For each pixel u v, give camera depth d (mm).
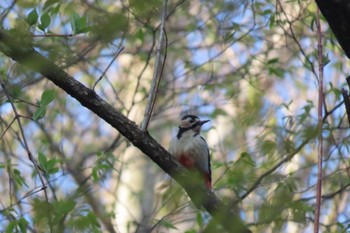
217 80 15711
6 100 10453
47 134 15984
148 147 8547
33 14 8680
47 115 16359
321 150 8398
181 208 12250
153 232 12578
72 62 10594
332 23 7363
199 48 15711
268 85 17688
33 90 15766
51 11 12188
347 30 7301
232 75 15711
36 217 10430
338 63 14844
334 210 14844
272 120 13117
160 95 16609
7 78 10312
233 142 16719
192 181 8797
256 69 16938
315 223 7859
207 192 8898
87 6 12664
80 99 8289
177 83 17375
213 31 15602
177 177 8766
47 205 8727
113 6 12711
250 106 13172
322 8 7340
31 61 8031
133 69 17938
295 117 12617
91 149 17922
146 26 12023
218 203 8891
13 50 7980
